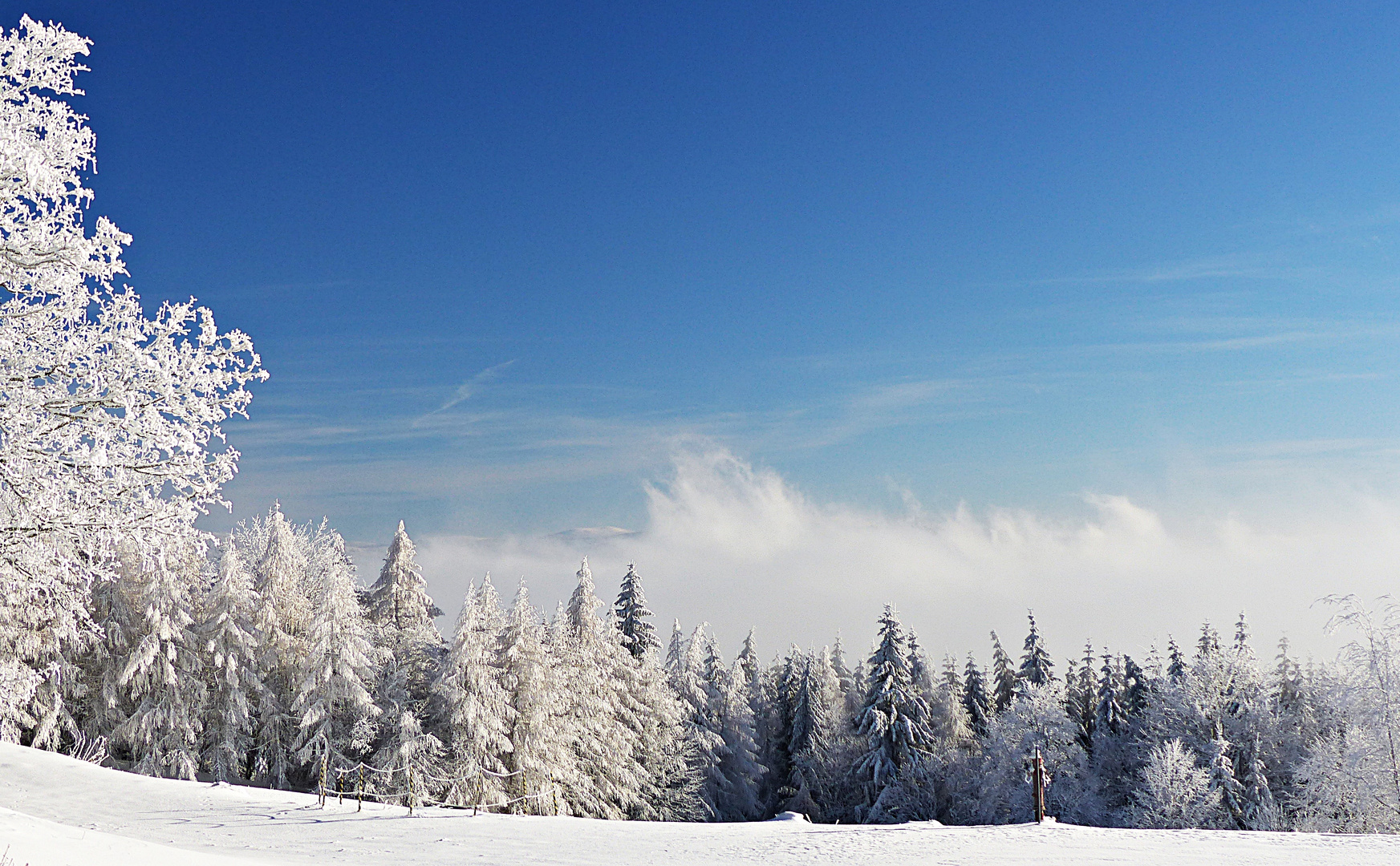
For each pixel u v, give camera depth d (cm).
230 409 1152
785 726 6794
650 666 5184
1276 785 4469
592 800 4134
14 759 2633
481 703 3656
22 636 3023
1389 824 3175
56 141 1030
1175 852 1386
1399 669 3162
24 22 1047
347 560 4978
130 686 3603
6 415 1018
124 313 1112
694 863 1474
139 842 1352
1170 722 4766
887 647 5497
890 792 5184
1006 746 4941
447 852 1625
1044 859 1362
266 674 3888
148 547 1122
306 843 1741
